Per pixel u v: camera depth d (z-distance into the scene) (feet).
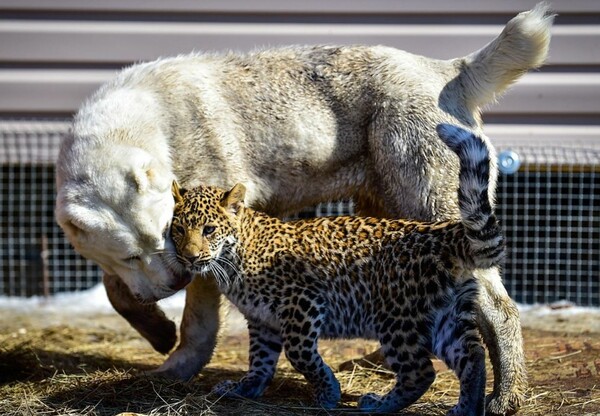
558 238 36.01
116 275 25.17
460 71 25.36
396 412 21.07
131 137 23.57
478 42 35.29
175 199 22.61
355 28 35.47
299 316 21.75
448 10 35.19
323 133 25.35
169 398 22.41
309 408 21.70
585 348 27.25
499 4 35.06
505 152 33.86
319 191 25.89
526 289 37.42
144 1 35.65
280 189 25.73
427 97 24.70
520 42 24.81
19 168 38.65
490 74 25.20
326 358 27.40
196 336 24.94
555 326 31.55
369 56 25.55
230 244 22.20
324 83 25.50
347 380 24.75
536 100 35.24
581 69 35.14
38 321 33.30
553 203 36.83
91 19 35.88
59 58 35.96
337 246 21.68
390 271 20.85
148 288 22.85
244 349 29.22
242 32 35.65
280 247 22.04
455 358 19.88
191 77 25.20
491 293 22.00
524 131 35.47
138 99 24.40
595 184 36.60
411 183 24.45
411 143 24.44
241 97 25.35
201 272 21.99
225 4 35.50
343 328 21.83
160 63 25.73
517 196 36.27
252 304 22.41
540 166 36.27
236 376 25.68
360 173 25.58
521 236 37.40
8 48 35.91
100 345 29.66
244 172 25.27
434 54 35.37
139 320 26.45
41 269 38.88
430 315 20.39
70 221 22.49
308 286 21.85
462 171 19.75
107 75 36.17
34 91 36.11
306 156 25.40
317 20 35.55
